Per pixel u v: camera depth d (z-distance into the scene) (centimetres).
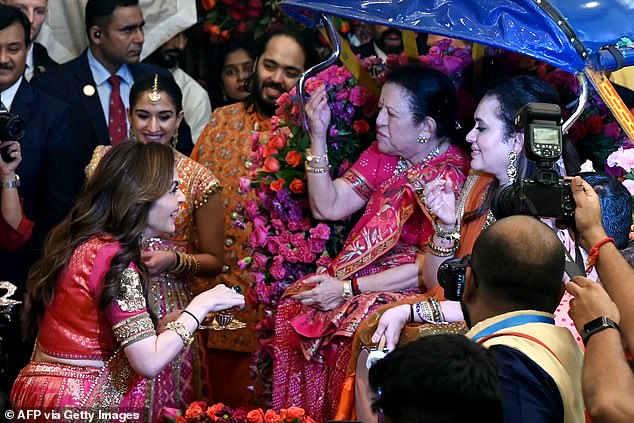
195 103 626
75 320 350
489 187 380
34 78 560
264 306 462
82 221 356
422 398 220
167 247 450
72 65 562
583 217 278
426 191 371
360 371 368
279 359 414
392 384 222
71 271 350
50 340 354
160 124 472
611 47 371
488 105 375
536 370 255
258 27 618
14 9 515
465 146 416
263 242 435
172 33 618
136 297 348
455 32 372
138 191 355
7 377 491
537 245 267
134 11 555
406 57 435
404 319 367
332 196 421
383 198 408
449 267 303
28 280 358
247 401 515
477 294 275
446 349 224
